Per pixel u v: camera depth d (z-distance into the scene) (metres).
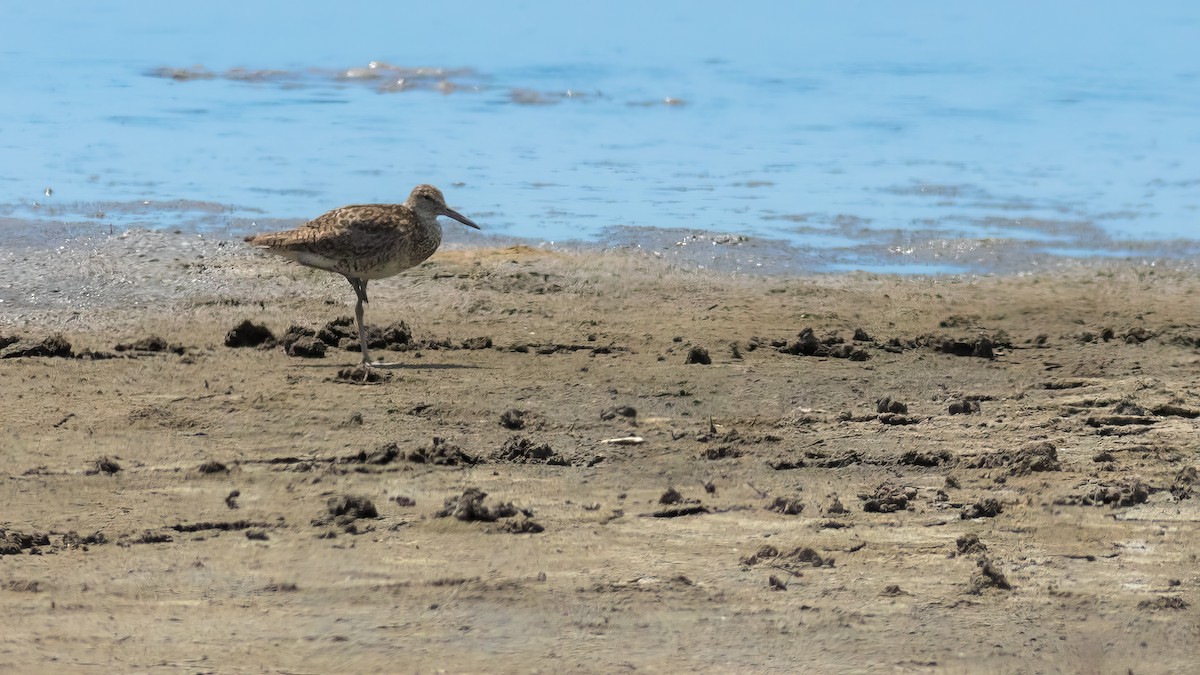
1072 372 15.70
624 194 24.66
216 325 17.41
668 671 8.68
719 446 12.86
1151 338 17.17
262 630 9.12
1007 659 8.88
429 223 16.67
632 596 9.70
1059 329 17.67
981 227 22.64
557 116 32.06
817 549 10.53
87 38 41.94
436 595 9.66
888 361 16.17
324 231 16.05
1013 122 31.39
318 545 10.47
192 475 11.95
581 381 15.09
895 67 38.19
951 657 8.91
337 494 11.54
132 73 36.84
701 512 11.28
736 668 8.73
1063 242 21.88
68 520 10.88
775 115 32.16
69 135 29.20
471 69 37.56
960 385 15.16
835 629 9.25
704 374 15.44
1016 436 13.23
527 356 16.20
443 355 16.22
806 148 28.84
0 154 27.27
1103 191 25.19
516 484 11.88
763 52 40.31
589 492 11.73
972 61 38.97
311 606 9.48
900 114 32.28
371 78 36.66
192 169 26.14
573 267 20.11
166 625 9.16
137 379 14.86
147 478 11.86
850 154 28.30
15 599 9.49
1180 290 19.53
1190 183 25.78
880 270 20.41
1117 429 13.36
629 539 10.70
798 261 20.72
